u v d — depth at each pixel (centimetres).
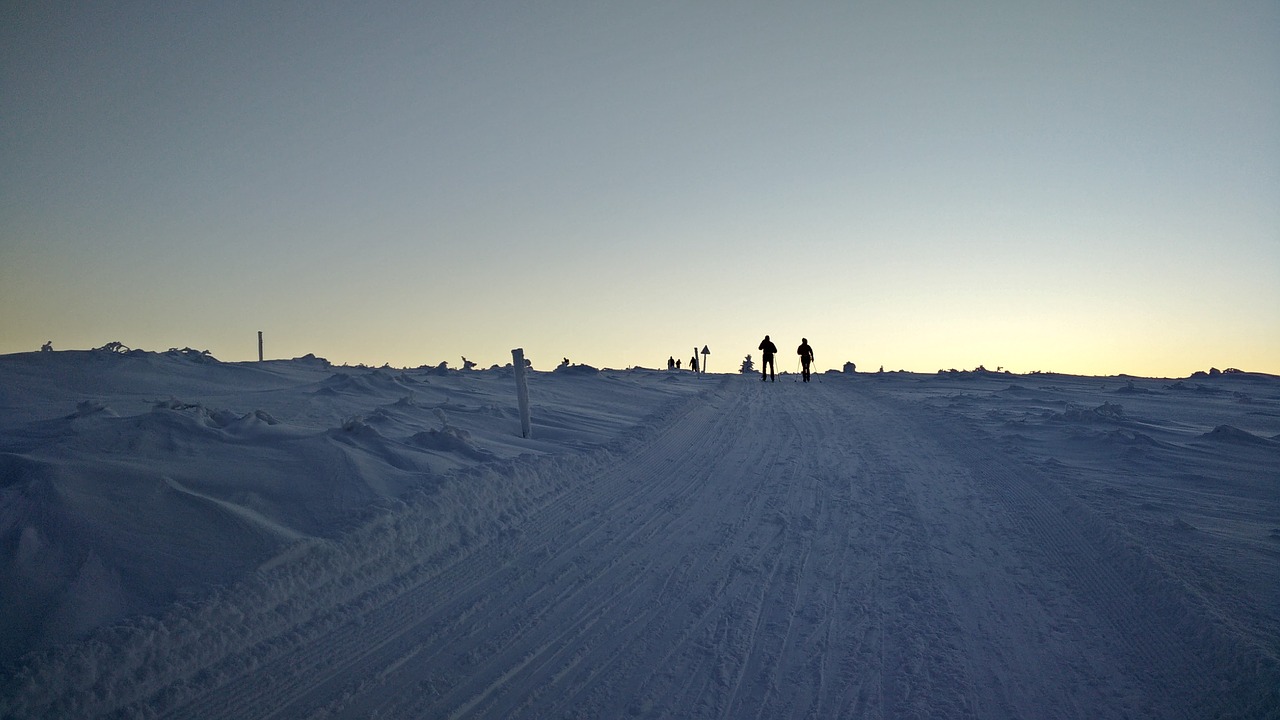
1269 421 1673
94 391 1308
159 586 506
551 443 1202
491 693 439
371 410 1241
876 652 503
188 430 786
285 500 676
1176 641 508
